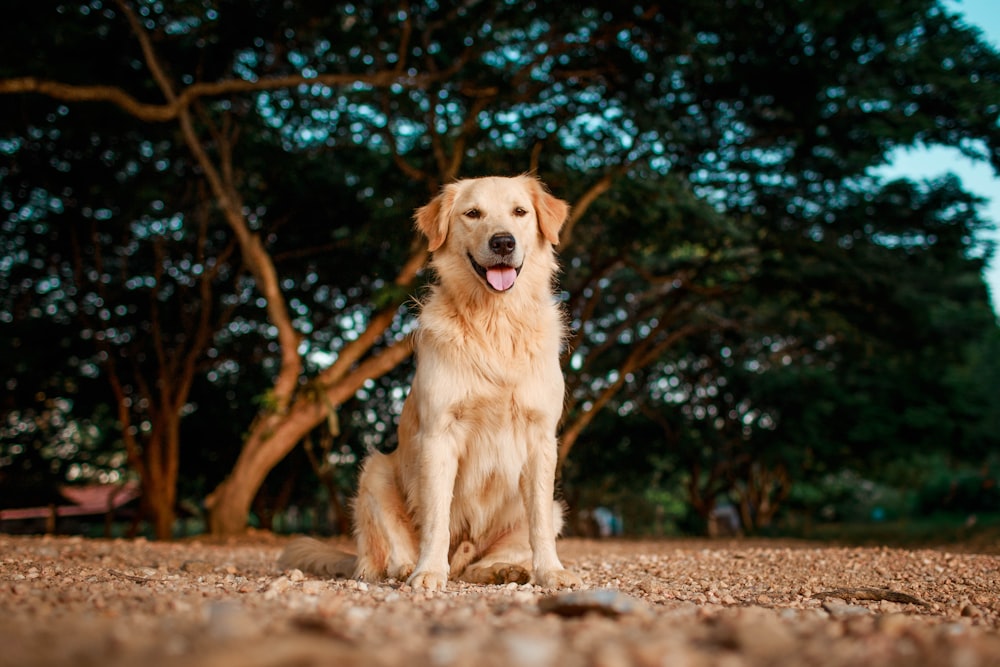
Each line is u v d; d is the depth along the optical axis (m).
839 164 16.00
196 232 19.11
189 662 1.61
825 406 25.97
